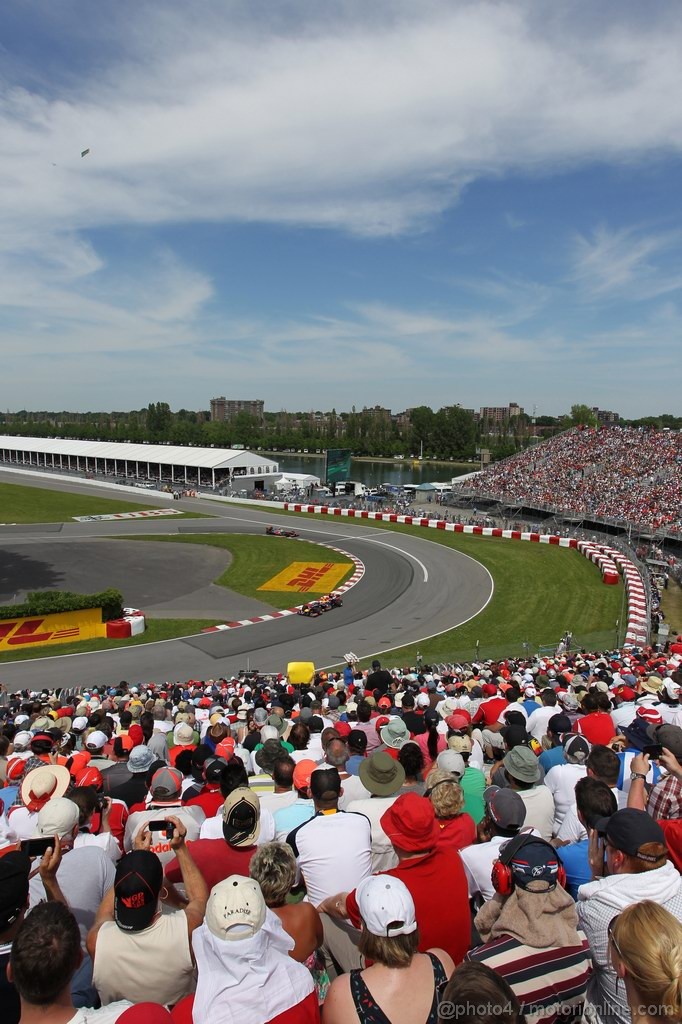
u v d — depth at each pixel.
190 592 39.31
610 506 62.56
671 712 10.41
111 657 28.08
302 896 5.11
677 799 5.33
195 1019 3.12
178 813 6.15
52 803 4.97
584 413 184.25
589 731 9.39
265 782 7.89
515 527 60.78
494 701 11.97
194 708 16.19
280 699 14.76
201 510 71.88
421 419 184.00
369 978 3.17
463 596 38.38
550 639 30.31
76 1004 4.19
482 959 3.59
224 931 3.17
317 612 34.62
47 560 46.78
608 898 3.59
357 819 5.16
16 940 2.93
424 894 4.05
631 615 30.91
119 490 87.31
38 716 14.31
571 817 6.12
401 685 17.22
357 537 56.94
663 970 2.64
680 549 51.81
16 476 100.56
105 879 4.71
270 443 190.75
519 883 3.77
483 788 7.04
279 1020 3.13
